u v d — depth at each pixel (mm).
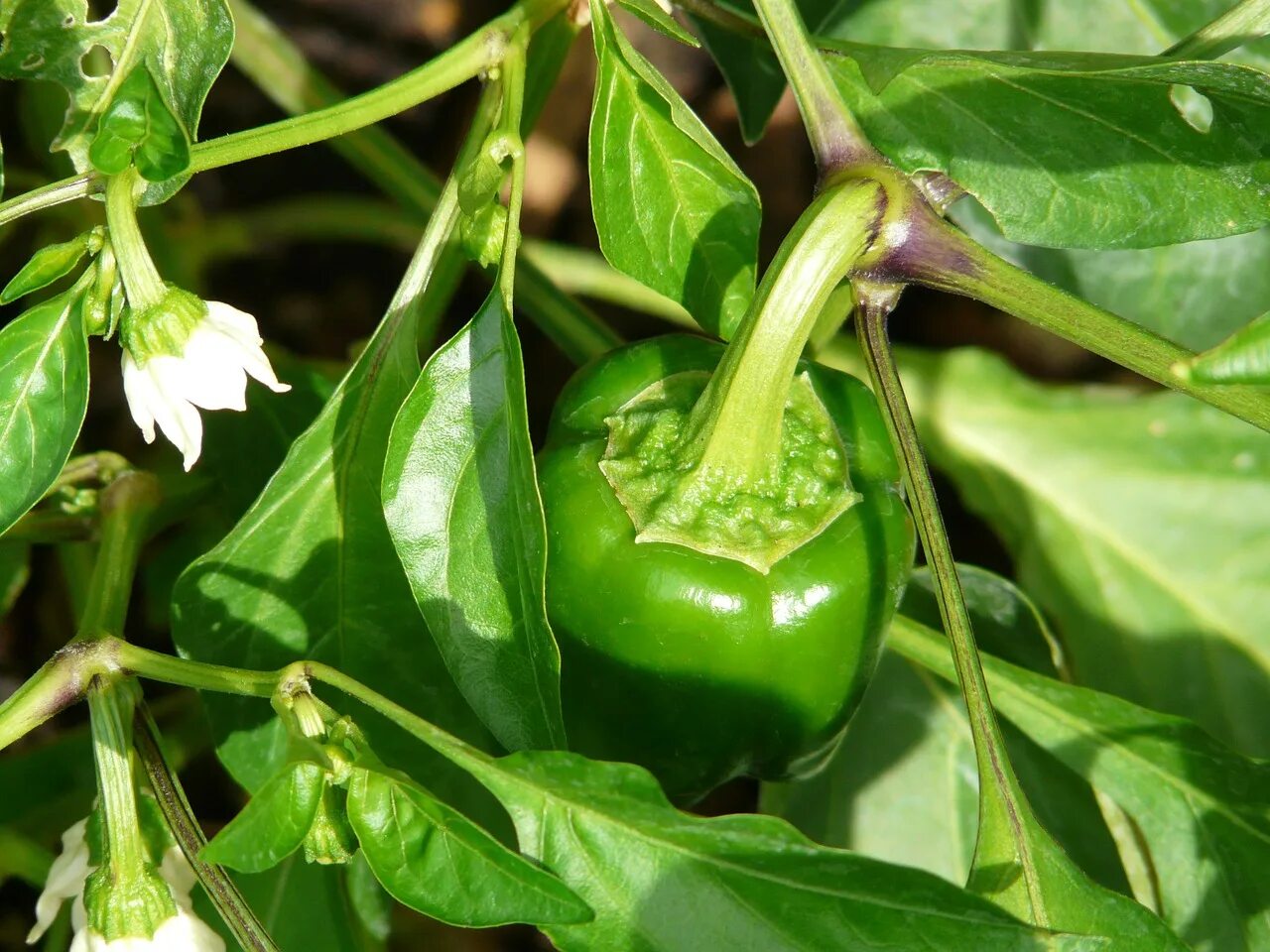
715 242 479
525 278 601
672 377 488
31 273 439
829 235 451
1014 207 486
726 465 468
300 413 557
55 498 542
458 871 419
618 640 468
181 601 479
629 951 425
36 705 445
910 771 577
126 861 436
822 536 470
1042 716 514
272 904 507
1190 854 508
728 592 463
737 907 421
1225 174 474
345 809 435
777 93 571
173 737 605
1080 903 436
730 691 470
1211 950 507
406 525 447
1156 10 584
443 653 447
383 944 566
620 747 484
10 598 571
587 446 479
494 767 423
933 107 487
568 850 426
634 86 462
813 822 571
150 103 421
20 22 467
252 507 474
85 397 444
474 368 447
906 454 457
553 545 473
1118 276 597
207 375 435
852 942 417
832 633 470
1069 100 478
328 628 489
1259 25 482
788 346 457
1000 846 441
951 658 522
